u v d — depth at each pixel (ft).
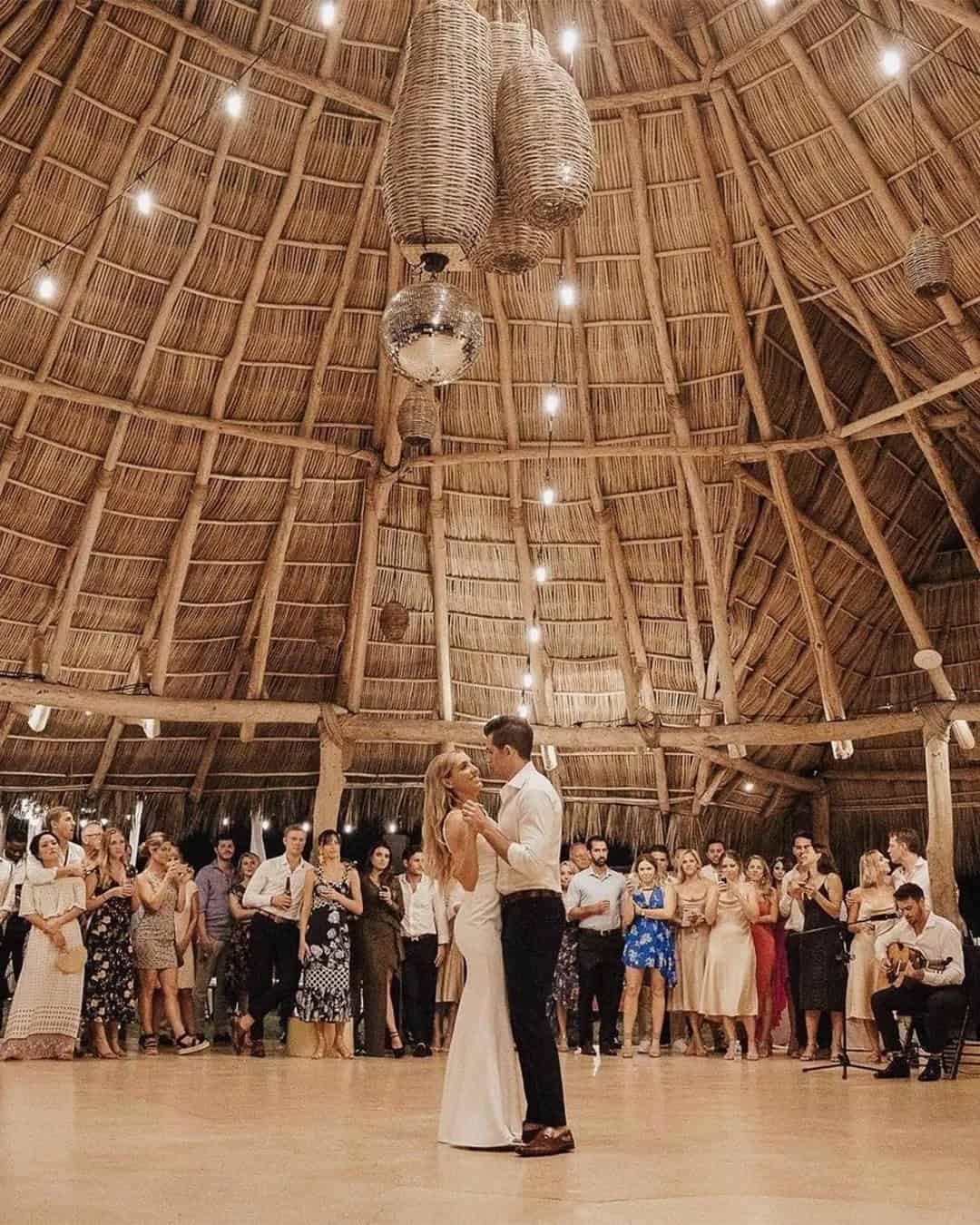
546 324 32.01
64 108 26.27
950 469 35.68
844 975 26.30
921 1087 20.26
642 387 32.76
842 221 28.37
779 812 42.14
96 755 35.99
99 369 29.91
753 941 28.37
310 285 30.63
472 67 13.89
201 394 31.22
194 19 26.30
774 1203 9.24
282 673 36.27
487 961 12.76
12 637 32.37
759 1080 21.30
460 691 37.22
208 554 33.47
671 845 39.60
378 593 35.55
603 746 35.32
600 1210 8.95
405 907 28.55
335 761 33.71
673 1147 12.41
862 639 38.93
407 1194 9.52
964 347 28.35
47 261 26.55
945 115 25.75
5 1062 22.56
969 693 38.24
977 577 38.19
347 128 28.66
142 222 28.45
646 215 29.89
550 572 35.68
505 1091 12.46
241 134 28.12
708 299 31.12
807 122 27.37
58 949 23.63
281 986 26.30
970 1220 8.69
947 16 22.99
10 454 29.50
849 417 34.30
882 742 40.65
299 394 32.04
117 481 31.40
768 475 33.76
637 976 28.22
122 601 33.22
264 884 26.71
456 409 33.53
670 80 28.07
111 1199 9.12
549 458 34.12
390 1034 28.04
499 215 14.99
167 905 26.23
